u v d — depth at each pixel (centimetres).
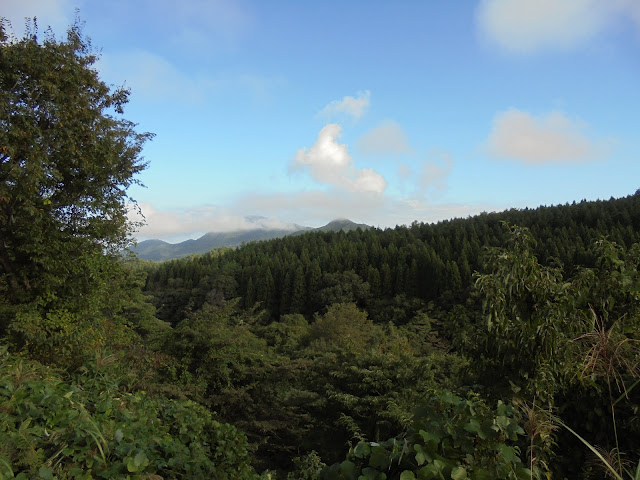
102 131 1042
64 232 1023
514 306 367
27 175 852
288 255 7869
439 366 1147
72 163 1005
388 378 1078
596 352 337
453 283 5350
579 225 6512
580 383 344
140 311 2586
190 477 332
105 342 1029
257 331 3666
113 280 1209
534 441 292
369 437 1041
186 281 7494
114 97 1130
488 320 361
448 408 242
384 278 6181
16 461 237
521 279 365
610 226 5903
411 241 7956
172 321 6775
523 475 204
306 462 668
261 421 1212
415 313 5344
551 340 340
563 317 351
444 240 7106
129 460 270
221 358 1264
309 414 1195
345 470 214
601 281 393
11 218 964
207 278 7119
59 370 568
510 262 370
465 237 6588
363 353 1255
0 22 895
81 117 979
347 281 6147
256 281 6706
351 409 1066
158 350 1271
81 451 270
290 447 1219
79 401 372
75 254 1055
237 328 1529
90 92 1052
